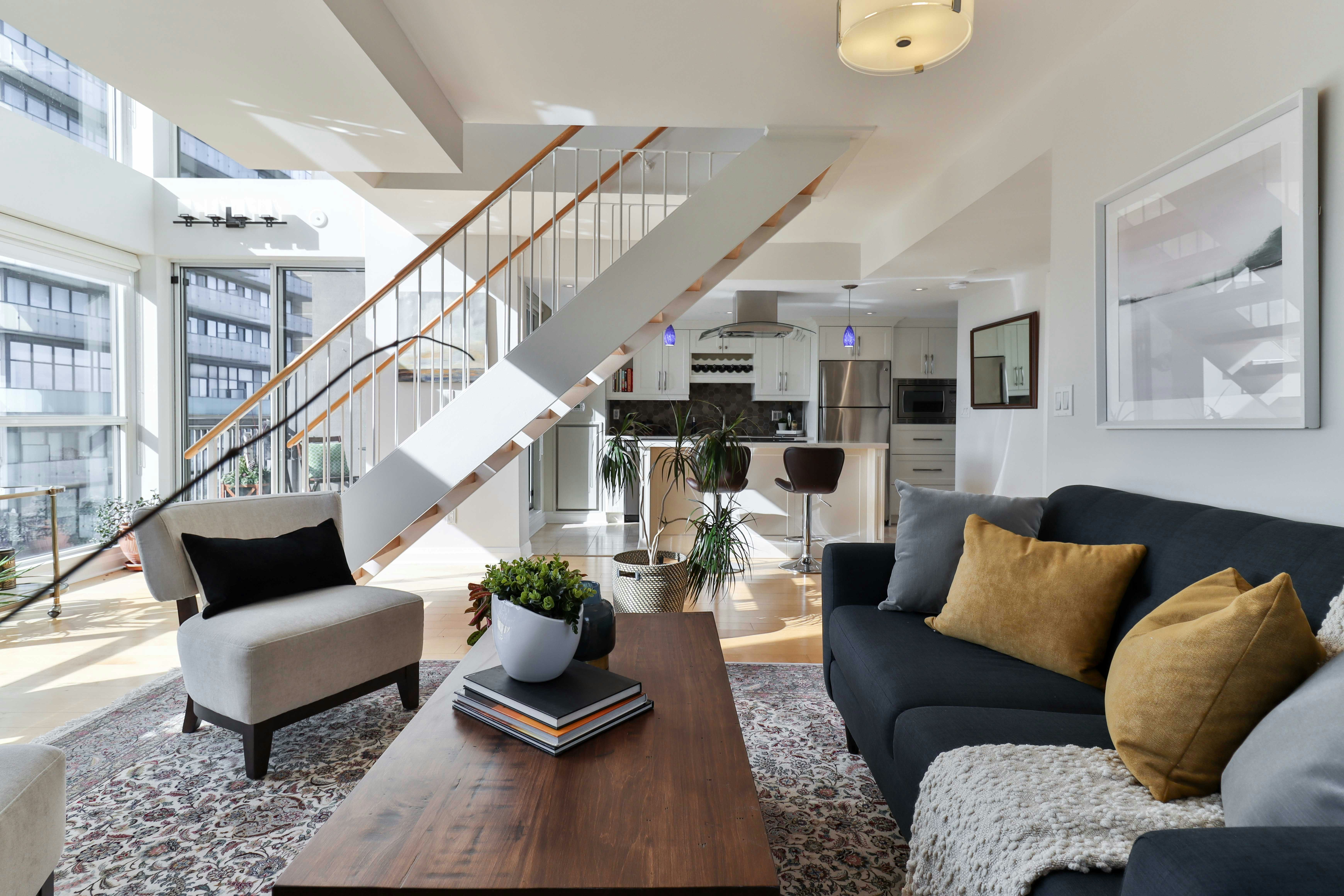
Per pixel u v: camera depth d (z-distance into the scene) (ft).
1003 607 6.52
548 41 9.11
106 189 17.35
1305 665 3.77
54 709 9.36
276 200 19.13
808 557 17.63
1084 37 8.59
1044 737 4.72
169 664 11.00
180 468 19.71
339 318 19.75
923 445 26.13
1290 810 3.03
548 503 26.50
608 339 12.06
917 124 11.27
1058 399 9.33
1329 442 5.40
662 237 12.00
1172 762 3.91
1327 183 5.45
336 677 8.08
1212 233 6.48
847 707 7.54
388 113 9.64
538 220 16.70
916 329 26.27
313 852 3.46
